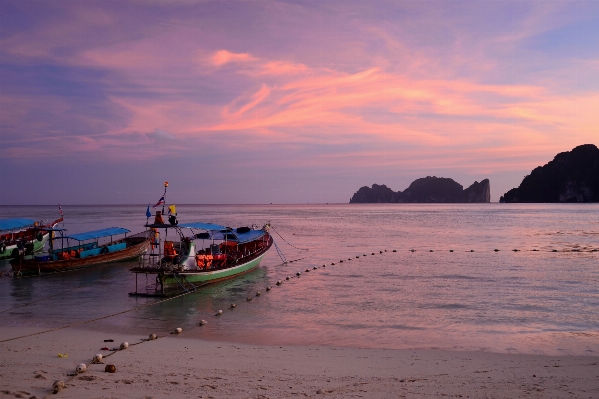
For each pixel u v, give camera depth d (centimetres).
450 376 1116
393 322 1769
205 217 13188
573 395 967
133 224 8888
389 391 990
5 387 973
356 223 9769
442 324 1736
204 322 1745
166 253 2422
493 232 6800
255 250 3225
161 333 1625
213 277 2538
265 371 1148
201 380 1050
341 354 1342
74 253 3253
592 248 4541
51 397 912
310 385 1028
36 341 1488
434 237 6066
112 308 2042
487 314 1894
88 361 1227
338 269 3278
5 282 2731
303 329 1673
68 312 1969
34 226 4103
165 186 2486
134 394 937
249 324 1748
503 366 1213
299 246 5000
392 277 2889
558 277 2838
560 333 1603
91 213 17212
